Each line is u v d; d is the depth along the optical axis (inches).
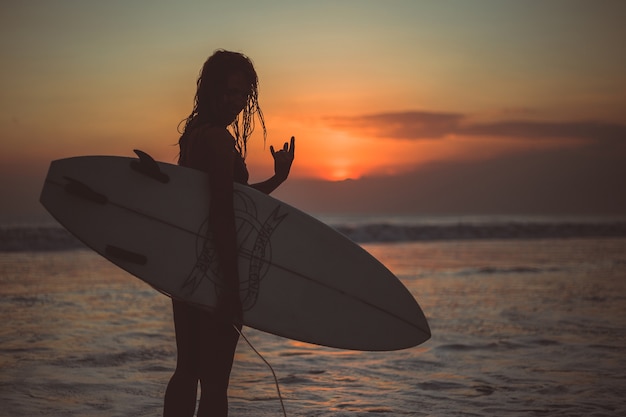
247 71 78.6
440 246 703.7
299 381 131.6
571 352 160.9
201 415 70.8
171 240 73.5
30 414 103.4
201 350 72.5
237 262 71.2
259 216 78.2
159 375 134.1
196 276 72.4
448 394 119.8
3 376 129.4
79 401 112.3
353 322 80.0
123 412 106.0
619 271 396.5
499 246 705.0
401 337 82.2
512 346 169.2
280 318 75.6
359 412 106.8
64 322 203.5
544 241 823.1
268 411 107.9
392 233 861.8
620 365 145.6
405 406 110.9
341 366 147.2
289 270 77.9
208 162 72.6
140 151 74.7
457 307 243.9
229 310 70.6
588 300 263.6
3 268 405.7
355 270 82.2
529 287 311.6
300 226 80.4
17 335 178.4
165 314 225.6
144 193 74.9
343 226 907.4
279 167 89.3
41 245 595.2
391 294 83.7
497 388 124.4
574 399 115.8
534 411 107.8
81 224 73.1
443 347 168.4
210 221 71.1
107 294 279.9
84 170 74.8
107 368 139.7
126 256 72.4
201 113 78.6
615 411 107.8
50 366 139.9
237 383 130.2
